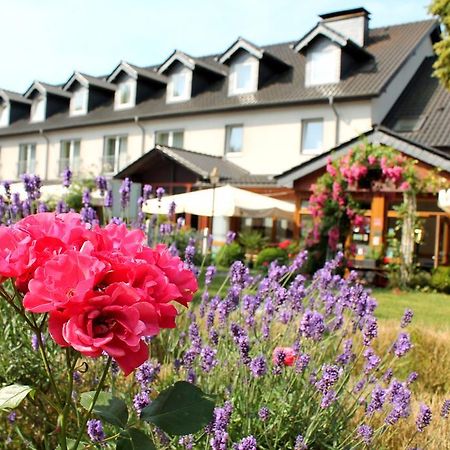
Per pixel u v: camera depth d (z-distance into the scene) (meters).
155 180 24.00
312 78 22.78
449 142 18.73
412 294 14.10
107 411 1.64
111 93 31.39
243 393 2.74
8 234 1.44
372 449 2.75
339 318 3.39
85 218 4.34
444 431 3.27
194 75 26.31
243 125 23.72
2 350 2.88
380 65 22.23
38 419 2.91
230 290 3.09
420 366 5.41
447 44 17.72
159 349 3.79
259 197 17.38
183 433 1.53
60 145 31.05
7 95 34.75
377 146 15.79
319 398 2.78
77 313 1.20
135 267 1.31
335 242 15.64
